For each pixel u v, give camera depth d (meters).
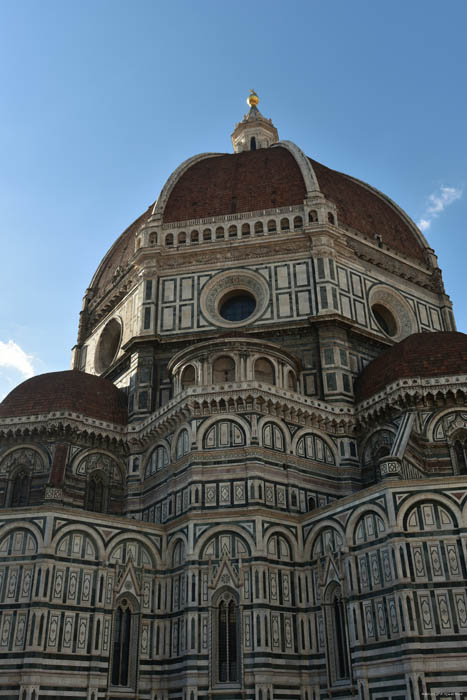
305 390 57.66
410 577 39.88
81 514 46.91
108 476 56.22
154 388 60.19
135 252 68.75
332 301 60.97
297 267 63.72
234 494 48.25
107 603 45.50
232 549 46.47
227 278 65.00
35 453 55.28
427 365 53.75
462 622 38.22
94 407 58.06
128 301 69.75
